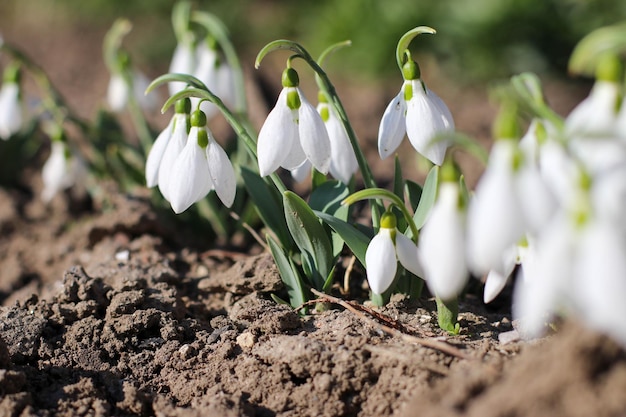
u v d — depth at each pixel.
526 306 0.35
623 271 0.34
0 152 0.63
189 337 0.46
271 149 0.42
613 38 0.37
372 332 0.43
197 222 0.56
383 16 0.92
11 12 1.16
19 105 0.57
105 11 1.12
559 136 0.36
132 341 0.45
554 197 0.35
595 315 0.34
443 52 0.91
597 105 0.37
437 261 0.37
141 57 1.00
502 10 0.88
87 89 0.90
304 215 0.44
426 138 0.42
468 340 0.43
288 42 0.43
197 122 0.43
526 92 0.40
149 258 0.52
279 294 0.48
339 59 0.93
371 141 0.71
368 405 0.41
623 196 0.35
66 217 0.60
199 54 0.56
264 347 0.43
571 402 0.36
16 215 0.60
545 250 0.35
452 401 0.38
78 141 0.71
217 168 0.43
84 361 0.44
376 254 0.41
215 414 0.41
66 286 0.46
